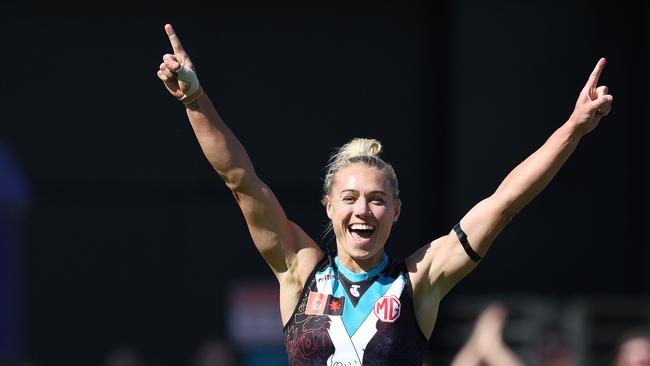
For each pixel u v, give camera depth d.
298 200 54.97
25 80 51.62
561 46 54.78
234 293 53.72
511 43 54.56
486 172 54.16
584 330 42.97
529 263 54.44
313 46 55.44
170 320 52.97
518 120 54.28
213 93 54.09
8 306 46.53
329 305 17.11
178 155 53.34
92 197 52.31
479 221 17.23
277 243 17.77
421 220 55.72
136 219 52.91
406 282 17.22
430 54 56.28
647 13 55.44
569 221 55.00
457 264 17.30
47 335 51.09
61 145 51.88
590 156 55.50
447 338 51.78
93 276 52.09
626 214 55.44
